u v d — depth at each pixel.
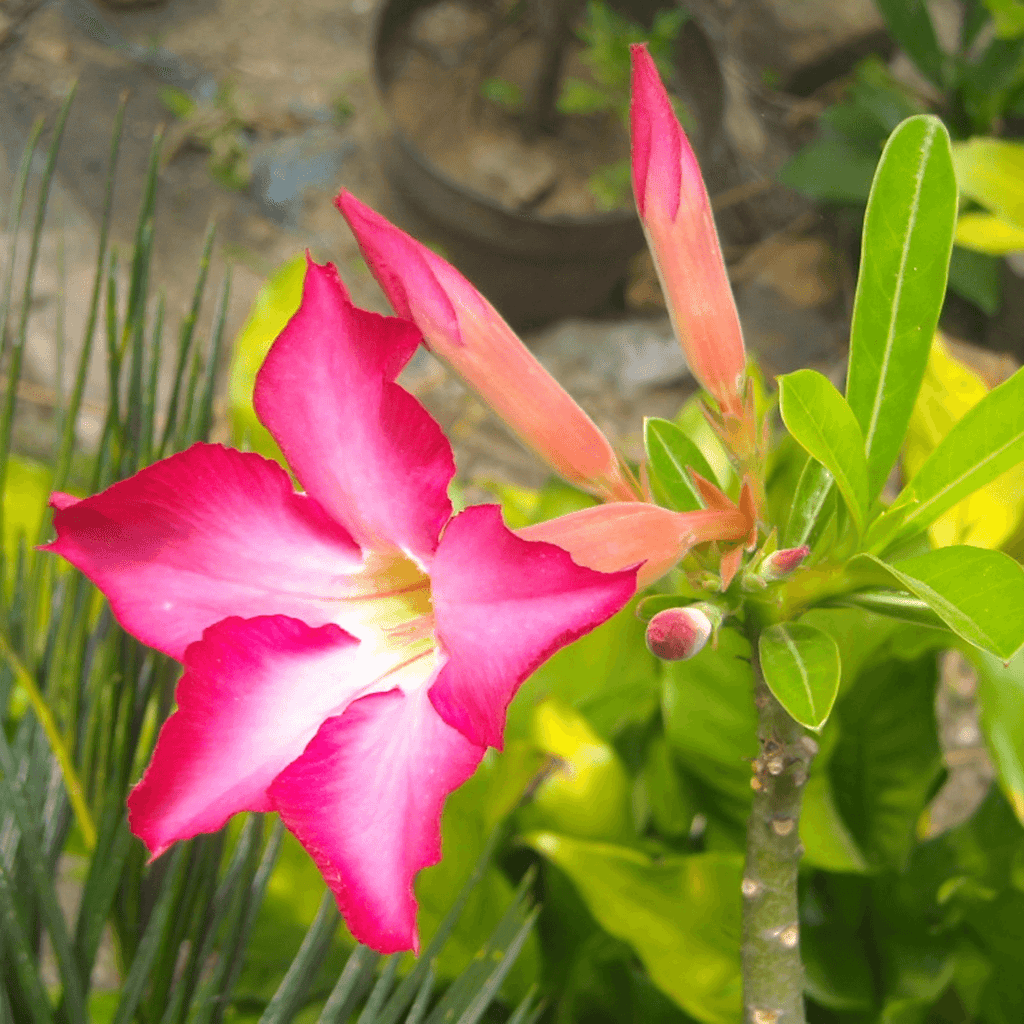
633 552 0.18
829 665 0.19
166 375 0.66
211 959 0.29
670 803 0.33
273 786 0.17
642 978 0.31
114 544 0.18
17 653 0.23
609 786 0.31
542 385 0.20
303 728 0.18
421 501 0.18
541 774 0.33
